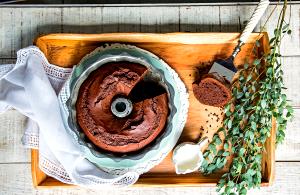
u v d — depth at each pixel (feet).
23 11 3.51
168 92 3.13
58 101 3.28
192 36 3.28
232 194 3.26
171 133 3.19
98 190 3.47
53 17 3.50
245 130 3.22
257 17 3.14
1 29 3.50
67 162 3.25
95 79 3.06
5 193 3.47
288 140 3.47
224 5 3.50
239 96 3.27
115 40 3.31
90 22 3.49
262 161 3.35
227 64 3.22
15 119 3.48
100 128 3.02
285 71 3.48
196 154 3.28
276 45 3.16
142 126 3.01
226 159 3.32
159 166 3.34
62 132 3.26
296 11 3.48
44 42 3.32
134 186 3.29
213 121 3.36
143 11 3.50
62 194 3.48
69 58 3.34
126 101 3.00
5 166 3.47
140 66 3.08
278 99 3.19
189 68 3.35
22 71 3.27
